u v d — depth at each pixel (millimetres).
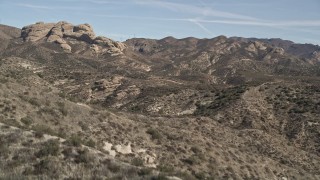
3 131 24219
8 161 19891
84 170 20047
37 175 18625
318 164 58812
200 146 43531
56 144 22844
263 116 78562
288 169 49938
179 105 89312
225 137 59500
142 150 36344
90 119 38125
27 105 35156
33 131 25266
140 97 98312
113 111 48125
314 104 82000
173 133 44438
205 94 94125
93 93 105875
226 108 81125
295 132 72375
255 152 57500
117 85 109812
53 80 112875
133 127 40750
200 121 62375
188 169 36344
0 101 33375
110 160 22547
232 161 43750
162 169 29766
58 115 35969
